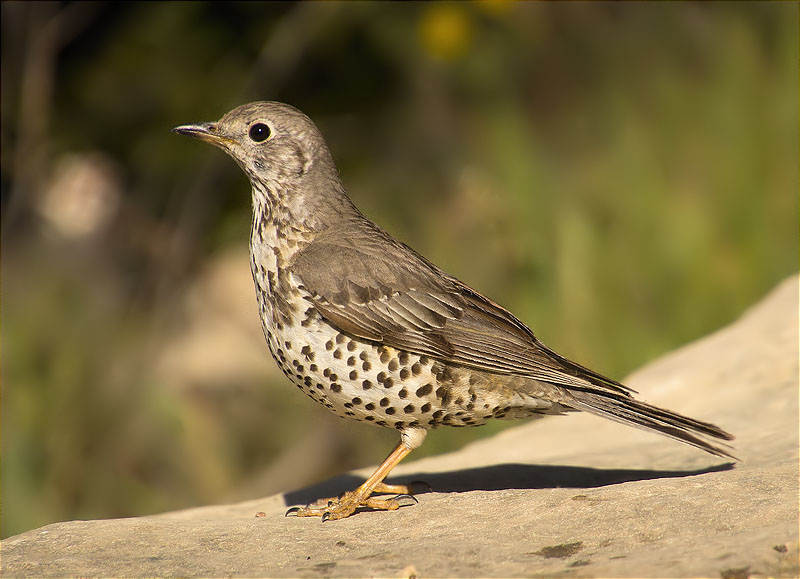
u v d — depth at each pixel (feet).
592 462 25.75
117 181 48.44
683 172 43.32
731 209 41.68
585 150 44.29
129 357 43.14
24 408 39.60
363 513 22.07
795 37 44.78
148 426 41.37
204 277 47.70
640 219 41.27
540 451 27.78
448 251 42.27
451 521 19.88
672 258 40.45
